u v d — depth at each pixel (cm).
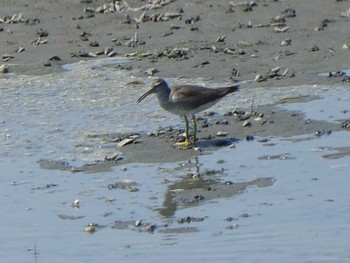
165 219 1377
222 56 2088
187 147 1638
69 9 2394
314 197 1430
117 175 1541
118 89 1938
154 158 1603
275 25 2238
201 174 1527
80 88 1952
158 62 2077
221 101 1852
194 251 1280
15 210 1433
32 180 1539
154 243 1306
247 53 2100
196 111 1639
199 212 1395
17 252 1301
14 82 2002
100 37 2233
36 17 2355
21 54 2161
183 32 2230
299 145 1627
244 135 1684
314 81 1931
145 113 1811
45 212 1422
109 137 1702
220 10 2331
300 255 1260
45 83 1988
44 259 1277
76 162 1605
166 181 1506
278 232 1326
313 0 2352
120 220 1382
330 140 1641
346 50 2086
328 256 1259
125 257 1273
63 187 1507
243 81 1950
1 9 2414
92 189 1493
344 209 1388
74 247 1309
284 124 1719
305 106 1800
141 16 2320
